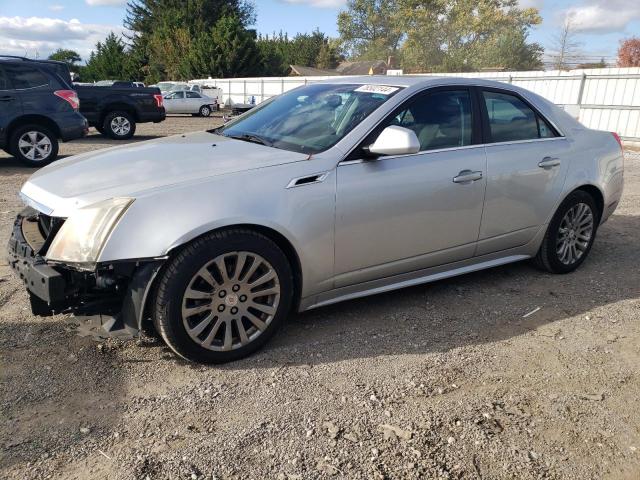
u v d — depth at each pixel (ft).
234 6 193.16
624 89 52.95
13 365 10.09
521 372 10.41
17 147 32.94
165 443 8.14
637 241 19.56
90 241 9.17
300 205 10.48
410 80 13.03
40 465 7.63
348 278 11.59
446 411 9.09
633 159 43.19
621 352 11.30
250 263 10.19
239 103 120.06
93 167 11.00
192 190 9.70
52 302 9.20
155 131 59.88
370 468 7.74
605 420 9.04
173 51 174.50
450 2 160.04
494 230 13.74
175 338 9.71
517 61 140.36
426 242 12.50
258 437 8.31
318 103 13.25
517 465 7.92
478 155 13.10
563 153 14.88
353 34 216.13
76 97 34.94
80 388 9.46
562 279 15.48
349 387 9.71
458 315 12.87
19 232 10.71
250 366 10.34
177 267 9.48
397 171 11.70
